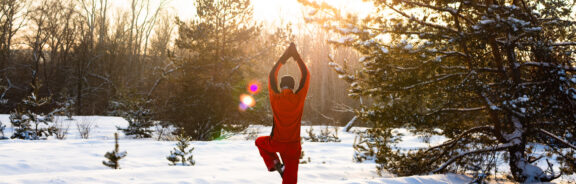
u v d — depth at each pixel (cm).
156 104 2048
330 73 4144
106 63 4506
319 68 4319
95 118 2742
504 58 665
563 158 624
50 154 940
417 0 655
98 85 4309
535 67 638
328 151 1312
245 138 1995
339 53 4031
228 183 522
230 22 1934
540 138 655
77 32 4219
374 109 712
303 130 2505
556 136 600
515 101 564
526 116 561
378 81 677
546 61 600
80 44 4178
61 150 1023
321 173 694
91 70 4344
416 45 658
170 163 921
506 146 621
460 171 689
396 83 653
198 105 1866
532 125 589
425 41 636
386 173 741
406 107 681
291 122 373
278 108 373
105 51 4556
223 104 1914
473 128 682
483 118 734
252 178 564
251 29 1953
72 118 2631
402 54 639
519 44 609
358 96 731
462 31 614
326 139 1966
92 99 4125
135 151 1088
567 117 565
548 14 654
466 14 675
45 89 3903
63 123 2316
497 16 544
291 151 376
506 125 638
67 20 4066
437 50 633
